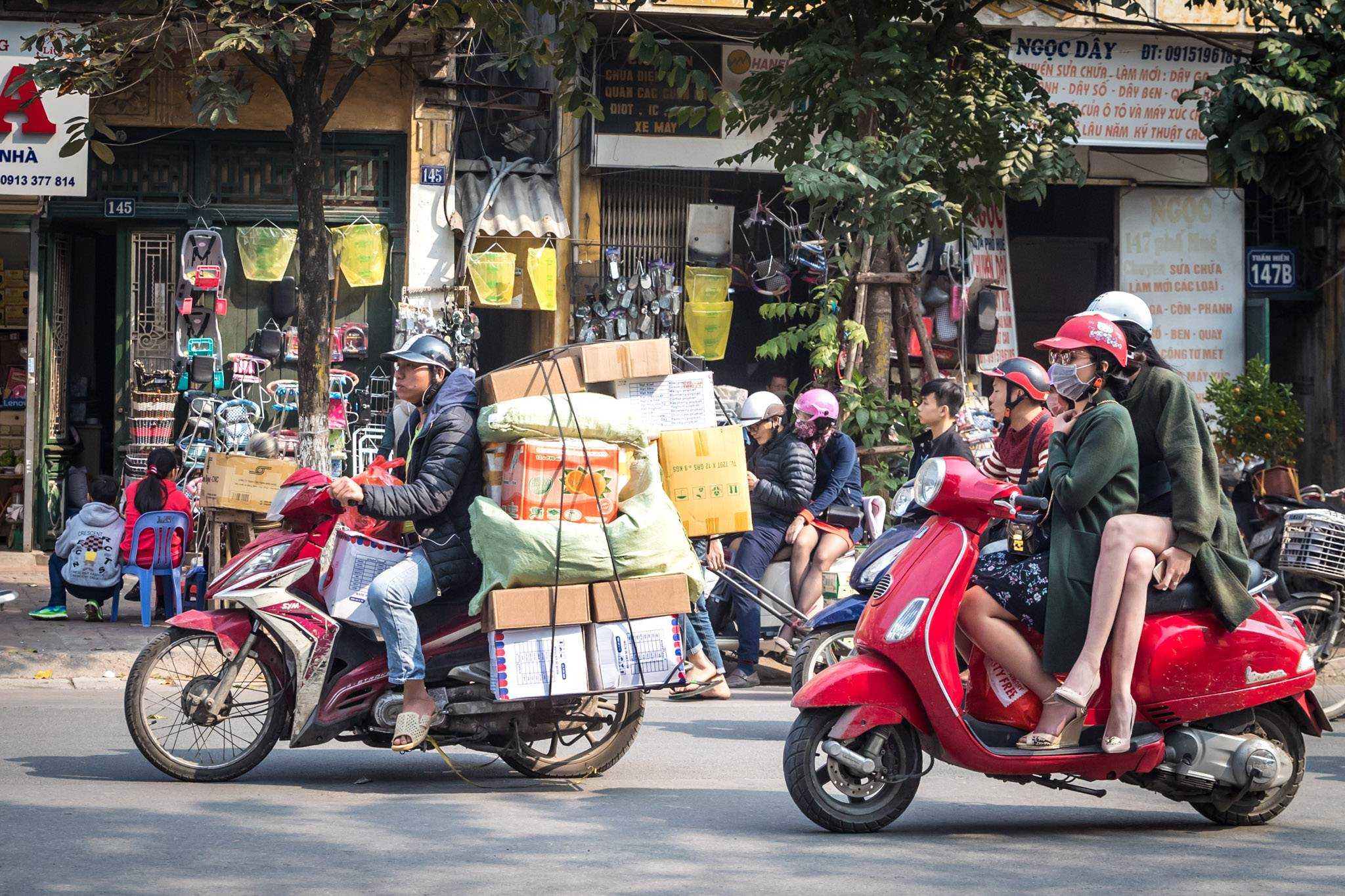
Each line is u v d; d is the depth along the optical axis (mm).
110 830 7094
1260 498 13562
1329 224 22031
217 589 8430
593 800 8312
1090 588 7227
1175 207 22141
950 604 7230
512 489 8320
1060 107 17578
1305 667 7633
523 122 21359
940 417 10812
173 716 10398
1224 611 7402
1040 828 7758
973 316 21312
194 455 19000
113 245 20156
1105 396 7438
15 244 20125
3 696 12094
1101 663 7285
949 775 9578
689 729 11109
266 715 8617
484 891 6059
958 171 17281
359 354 19734
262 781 8711
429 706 8227
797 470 12875
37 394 19297
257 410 19312
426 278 19609
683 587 8500
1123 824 7895
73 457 19984
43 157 18312
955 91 17172
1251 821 7871
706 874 6418
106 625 15039
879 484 15555
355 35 14008
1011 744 7438
